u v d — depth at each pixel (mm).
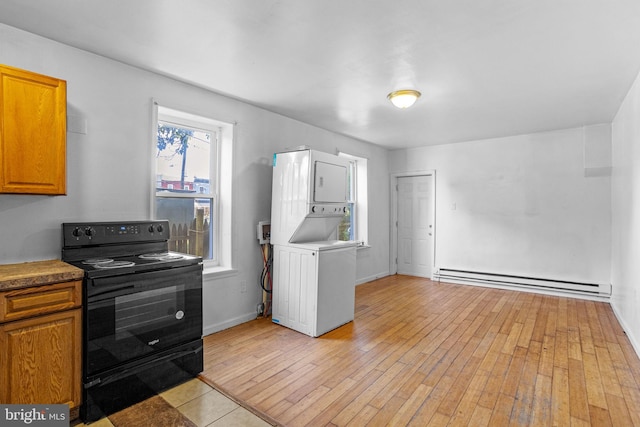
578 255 4590
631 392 2240
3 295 1632
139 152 2695
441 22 2000
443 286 5266
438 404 2105
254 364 2621
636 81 2854
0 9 1890
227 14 1926
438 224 5703
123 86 2598
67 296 1837
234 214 3430
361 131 4793
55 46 2266
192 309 2398
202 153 3363
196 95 3076
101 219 2488
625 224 3455
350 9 1868
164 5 1841
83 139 2396
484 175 5277
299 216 3324
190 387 2287
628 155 3266
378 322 3605
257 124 3670
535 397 2184
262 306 3725
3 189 1885
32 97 1978
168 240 2846
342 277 3484
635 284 2965
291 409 2049
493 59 2508
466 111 3822
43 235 2221
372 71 2729
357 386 2311
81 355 1896
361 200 5598
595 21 1987
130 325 2064
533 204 4895
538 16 1939
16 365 1674
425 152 5832
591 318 3742
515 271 5023
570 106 3637
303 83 2984
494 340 3119
